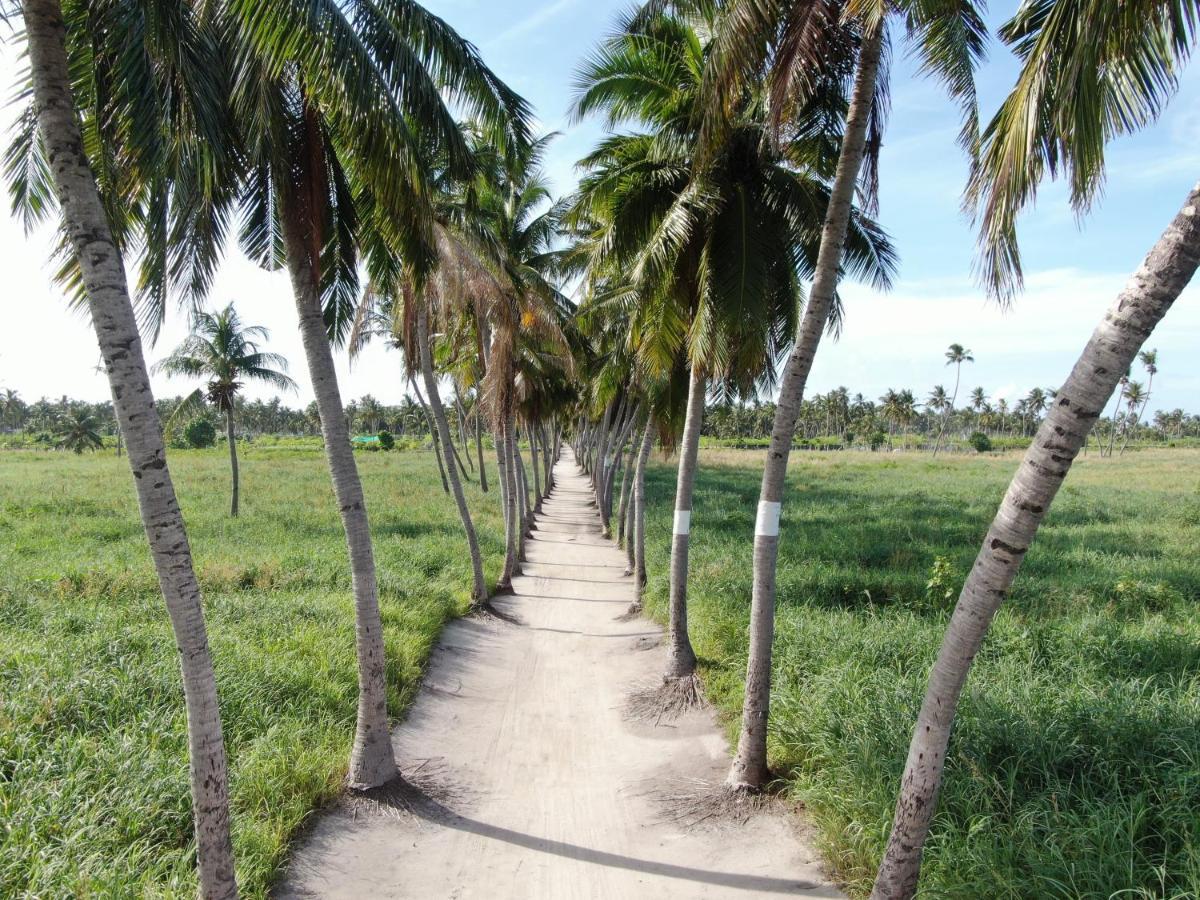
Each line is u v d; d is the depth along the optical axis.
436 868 5.21
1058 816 4.46
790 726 6.58
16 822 4.58
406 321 12.08
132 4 3.56
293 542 17.00
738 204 7.23
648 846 5.53
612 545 22.44
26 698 6.28
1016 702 6.19
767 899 4.74
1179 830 4.23
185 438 59.97
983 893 4.04
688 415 9.00
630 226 8.40
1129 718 5.69
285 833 5.22
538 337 15.35
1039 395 100.56
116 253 3.45
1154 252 2.71
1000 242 3.70
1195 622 9.37
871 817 4.98
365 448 68.12
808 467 49.34
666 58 7.82
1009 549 3.16
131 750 5.62
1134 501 24.52
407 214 5.66
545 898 4.86
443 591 12.59
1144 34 3.44
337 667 8.27
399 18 5.21
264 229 6.60
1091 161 3.54
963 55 5.79
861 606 11.16
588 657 10.66
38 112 3.26
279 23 3.99
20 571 12.56
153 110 3.74
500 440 14.91
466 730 7.84
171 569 3.62
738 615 10.44
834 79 6.30
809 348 5.72
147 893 4.18
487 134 5.90
